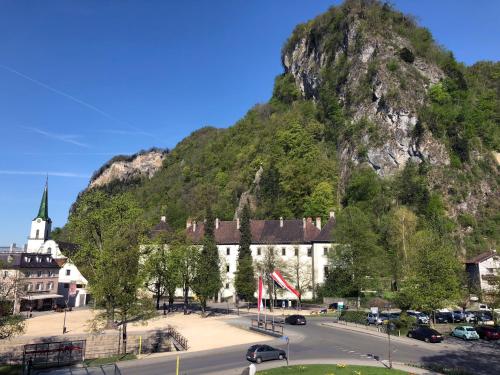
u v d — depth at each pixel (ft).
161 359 121.49
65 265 312.91
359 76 491.31
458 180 395.75
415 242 265.34
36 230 431.43
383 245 301.22
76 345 143.02
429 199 369.30
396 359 115.44
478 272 284.00
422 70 477.77
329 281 260.62
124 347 134.31
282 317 221.25
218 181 555.28
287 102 649.61
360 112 462.60
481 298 206.90
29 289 270.87
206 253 245.24
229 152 624.18
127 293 134.41
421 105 435.94
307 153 453.17
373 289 242.78
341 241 251.60
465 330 154.71
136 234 152.05
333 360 112.88
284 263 275.18
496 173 420.36
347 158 436.76
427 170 395.96
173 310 260.62
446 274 165.58
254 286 267.39
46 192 443.32
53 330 187.52
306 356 119.55
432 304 160.76
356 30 527.40
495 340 151.33
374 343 141.69
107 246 143.02
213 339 157.28
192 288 234.99
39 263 284.82
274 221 333.83
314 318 216.13
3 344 152.87
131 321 205.26
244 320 210.18
